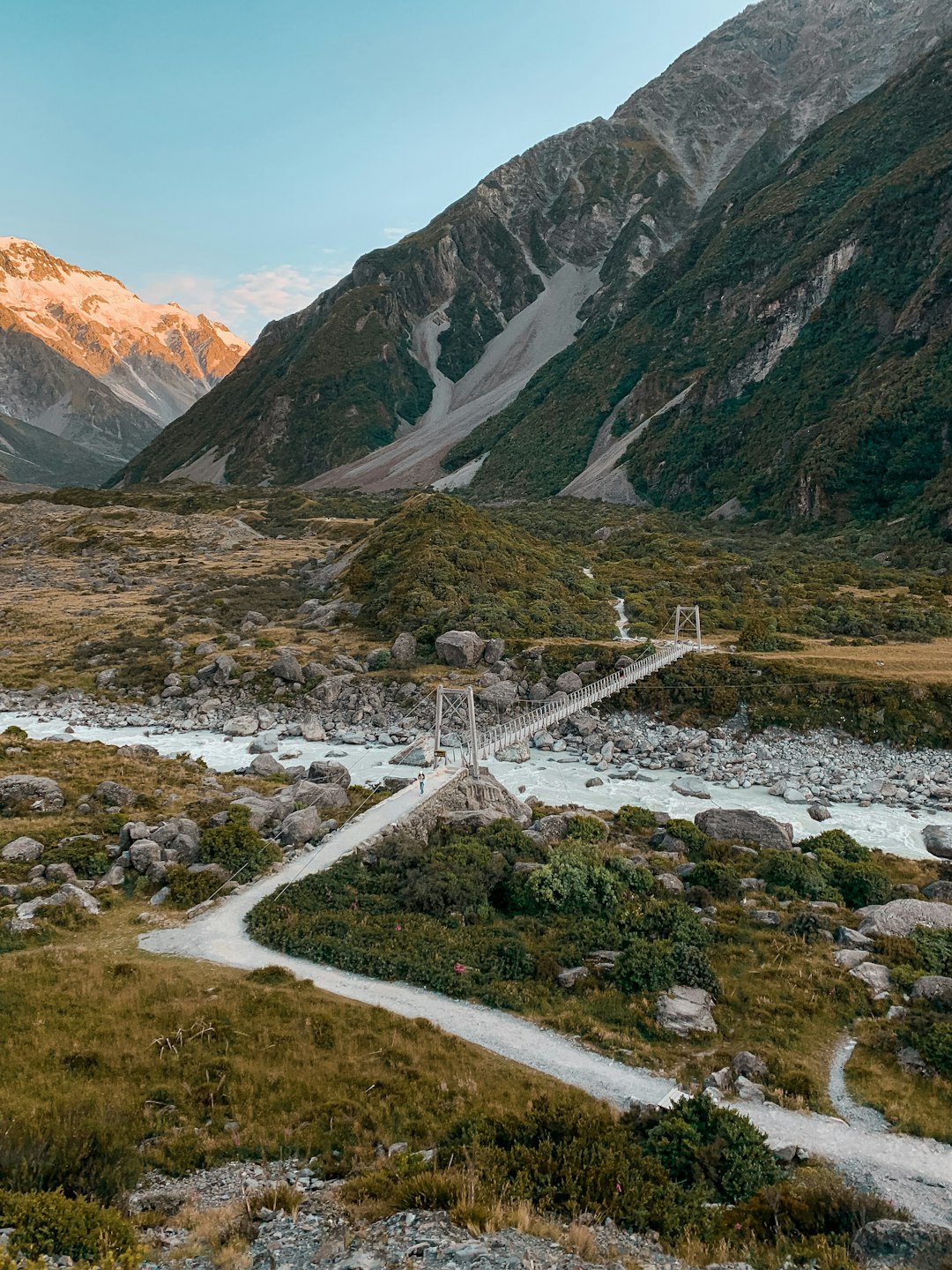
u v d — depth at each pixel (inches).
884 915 1289.4
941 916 1284.4
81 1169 622.2
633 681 2669.8
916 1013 1013.8
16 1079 761.0
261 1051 859.4
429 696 2731.3
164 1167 673.6
